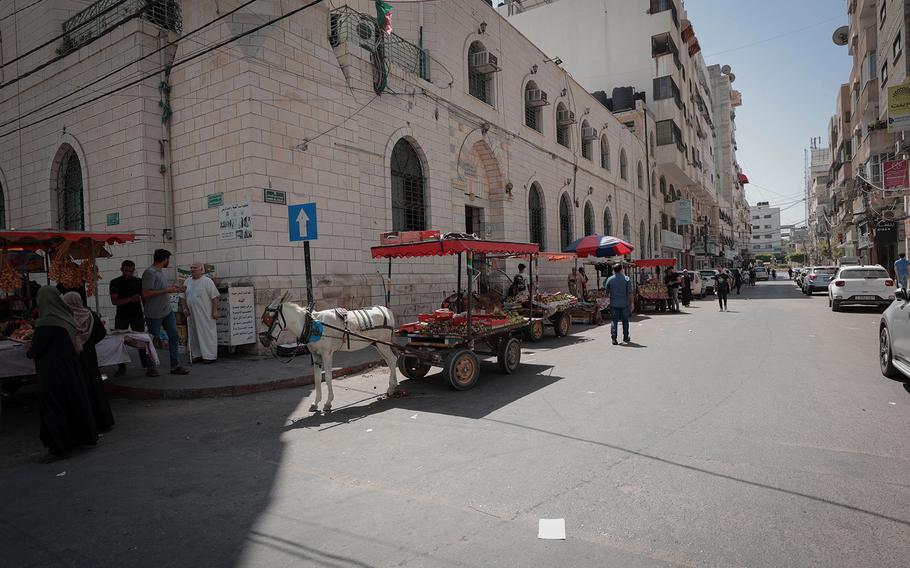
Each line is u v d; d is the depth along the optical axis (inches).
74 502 163.0
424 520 142.6
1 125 606.2
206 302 381.7
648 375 328.2
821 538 126.7
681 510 143.6
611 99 1502.2
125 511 155.1
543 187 903.1
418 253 337.7
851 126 1295.5
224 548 131.2
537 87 898.7
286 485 171.9
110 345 295.3
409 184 605.0
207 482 176.7
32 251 370.3
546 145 917.8
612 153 1250.0
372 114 533.3
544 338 545.3
